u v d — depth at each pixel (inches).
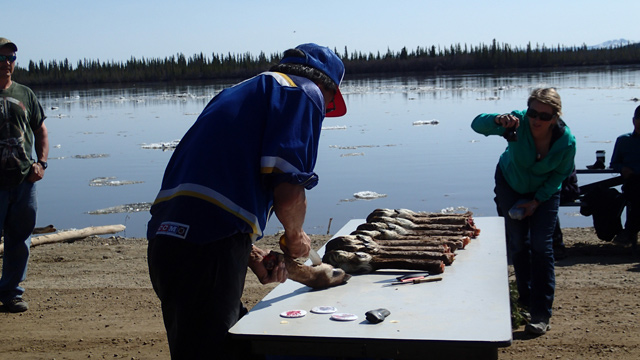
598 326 192.2
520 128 185.2
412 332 105.0
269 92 113.5
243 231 109.0
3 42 217.8
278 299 127.8
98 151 741.9
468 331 104.3
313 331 107.8
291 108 112.2
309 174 110.6
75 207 462.9
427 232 170.6
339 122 970.7
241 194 109.1
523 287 201.3
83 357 182.2
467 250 160.1
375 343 103.9
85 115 1290.6
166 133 908.6
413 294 126.0
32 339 197.5
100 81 3764.8
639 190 289.7
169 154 701.3
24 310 225.6
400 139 757.3
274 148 109.8
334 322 112.0
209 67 3996.1
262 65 3949.3
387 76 3161.9
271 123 111.1
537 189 190.7
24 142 220.7
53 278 268.8
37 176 225.6
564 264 270.2
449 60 3693.4
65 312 223.3
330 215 414.3
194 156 110.3
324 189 493.7
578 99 1151.0
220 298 107.5
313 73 120.0
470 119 932.0
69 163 661.3
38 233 379.9
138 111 1365.7
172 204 109.7
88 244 341.1
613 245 301.3
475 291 125.5
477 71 3393.2
